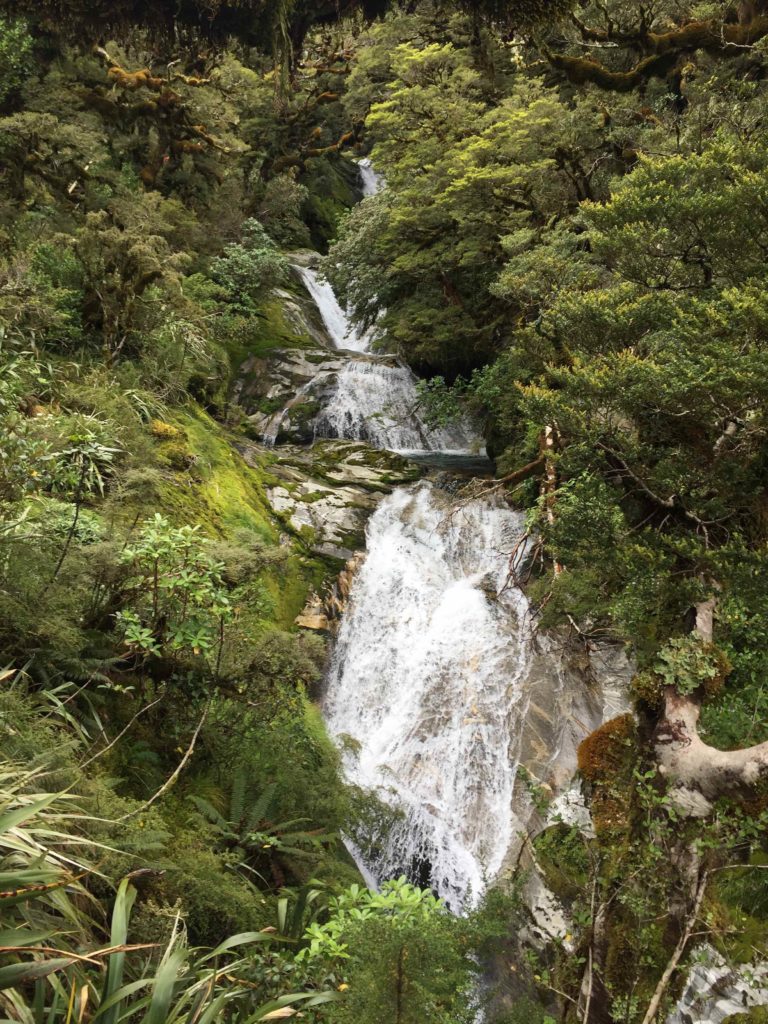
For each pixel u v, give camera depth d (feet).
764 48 38.45
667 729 13.57
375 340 56.54
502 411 39.04
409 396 48.78
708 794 13.01
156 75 62.28
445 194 42.47
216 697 17.54
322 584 30.66
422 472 39.19
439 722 27.35
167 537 16.30
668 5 46.91
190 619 16.98
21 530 16.55
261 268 57.00
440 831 24.45
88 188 49.08
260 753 17.38
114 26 43.52
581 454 15.56
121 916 9.14
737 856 15.42
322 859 15.90
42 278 32.89
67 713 14.07
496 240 43.27
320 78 78.79
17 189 44.88
